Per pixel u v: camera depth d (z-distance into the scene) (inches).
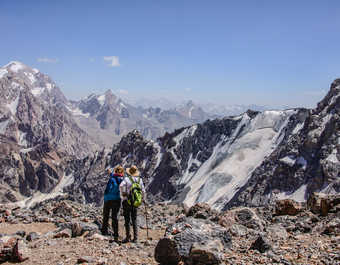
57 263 500.7
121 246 586.2
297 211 807.1
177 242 470.3
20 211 1130.7
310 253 457.7
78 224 738.2
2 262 536.4
